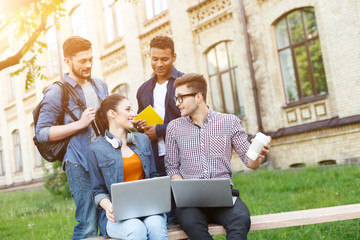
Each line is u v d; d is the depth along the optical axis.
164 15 14.95
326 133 10.09
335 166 9.23
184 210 2.89
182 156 3.22
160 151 3.60
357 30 9.41
